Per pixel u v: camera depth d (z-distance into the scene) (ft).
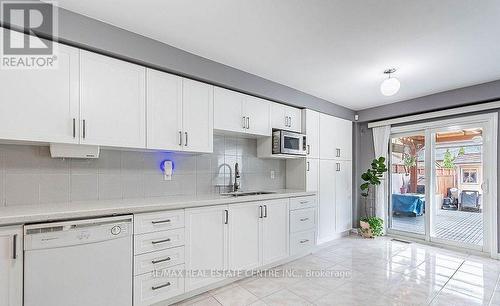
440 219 13.26
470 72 9.37
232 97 9.34
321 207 12.87
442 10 5.74
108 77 6.52
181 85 7.94
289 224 10.29
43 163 6.50
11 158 6.11
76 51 6.06
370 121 15.35
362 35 6.91
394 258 10.80
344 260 10.57
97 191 7.30
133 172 8.00
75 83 6.03
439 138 13.34
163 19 6.20
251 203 8.86
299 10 5.82
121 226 5.90
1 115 5.18
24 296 4.79
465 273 9.16
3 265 4.65
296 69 9.29
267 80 10.30
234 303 7.11
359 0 5.43
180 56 7.71
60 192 6.72
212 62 8.52
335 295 7.57
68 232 5.21
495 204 10.78
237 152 10.96
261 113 10.37
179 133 7.82
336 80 10.39
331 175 13.53
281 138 10.60
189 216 7.20
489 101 10.77
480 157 11.75
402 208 15.38
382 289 7.95
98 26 6.22
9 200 6.06
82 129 6.09
